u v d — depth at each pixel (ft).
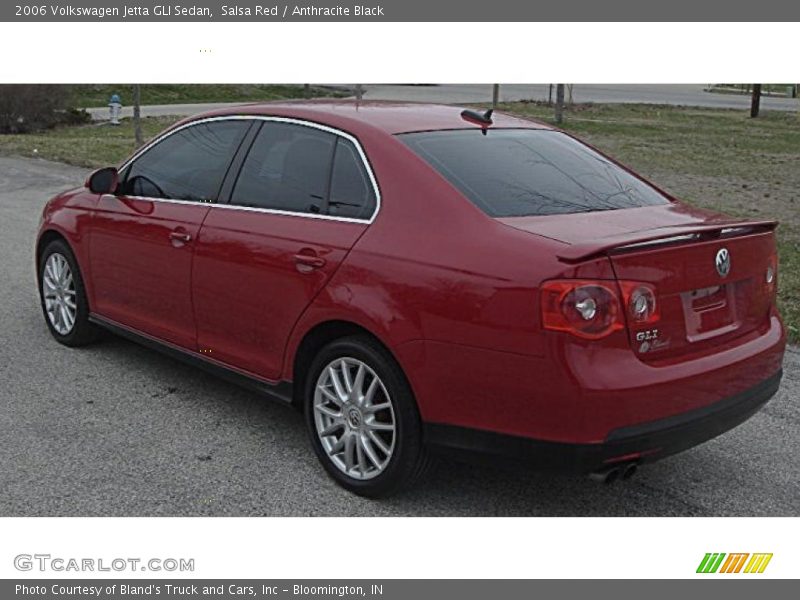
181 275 16.48
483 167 13.76
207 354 16.33
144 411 16.93
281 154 15.38
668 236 11.77
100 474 14.34
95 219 18.81
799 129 87.92
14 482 13.98
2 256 29.96
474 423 12.14
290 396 14.78
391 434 13.26
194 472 14.51
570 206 13.44
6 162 57.82
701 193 47.78
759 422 17.12
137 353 20.24
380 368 13.09
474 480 14.56
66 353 20.10
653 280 11.71
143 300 17.71
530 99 119.34
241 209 15.56
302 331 14.16
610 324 11.30
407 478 13.19
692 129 85.61
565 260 11.26
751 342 13.21
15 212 39.60
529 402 11.57
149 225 17.24
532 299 11.39
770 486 14.55
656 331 11.76
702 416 12.12
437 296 12.23
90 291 19.39
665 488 14.46
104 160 58.54
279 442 15.72
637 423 11.44
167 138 17.93
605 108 106.52
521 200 13.20
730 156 65.10
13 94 91.40
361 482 13.70
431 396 12.45
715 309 12.73
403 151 13.71
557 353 11.23
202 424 16.40
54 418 16.47
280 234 14.57
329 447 14.20
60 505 13.35
